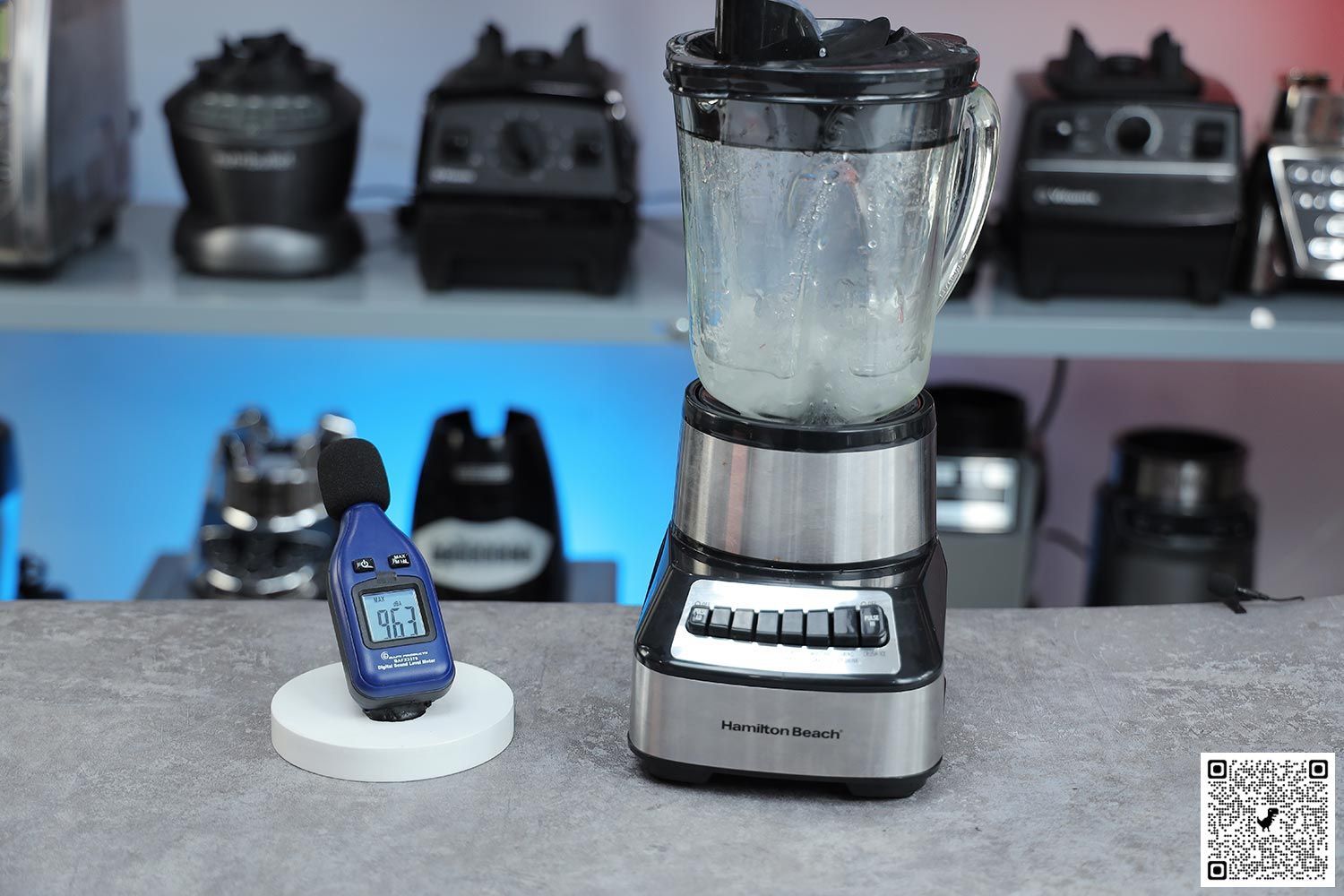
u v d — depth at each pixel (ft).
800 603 2.51
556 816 2.44
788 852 2.35
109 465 7.39
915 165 2.39
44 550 7.48
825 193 2.40
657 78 6.95
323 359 7.25
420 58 6.91
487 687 2.78
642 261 6.10
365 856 2.31
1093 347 5.39
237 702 2.81
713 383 2.57
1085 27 6.89
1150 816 2.45
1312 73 5.63
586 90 5.34
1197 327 5.36
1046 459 6.95
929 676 2.46
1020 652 3.06
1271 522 7.66
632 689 2.61
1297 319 5.46
